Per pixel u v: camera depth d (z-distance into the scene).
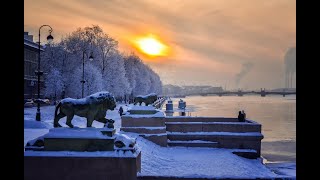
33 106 49.44
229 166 18.97
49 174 10.70
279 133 41.28
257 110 89.75
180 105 68.75
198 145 24.58
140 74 105.06
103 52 64.81
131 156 10.77
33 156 10.66
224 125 25.27
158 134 23.58
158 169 17.08
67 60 61.84
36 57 64.50
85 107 11.72
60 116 11.95
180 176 10.35
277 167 22.31
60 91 57.78
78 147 11.07
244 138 24.67
